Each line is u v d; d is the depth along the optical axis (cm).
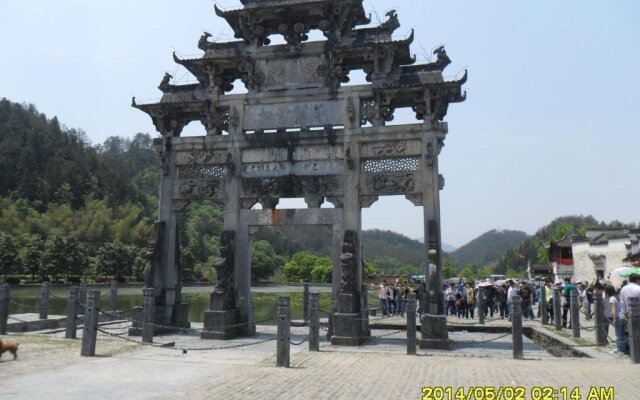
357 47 2252
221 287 2236
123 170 16088
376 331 2798
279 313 1482
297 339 2239
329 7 2342
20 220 10494
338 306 2088
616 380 1263
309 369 1423
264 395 1107
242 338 2252
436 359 1636
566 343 2019
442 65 2261
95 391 1123
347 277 2102
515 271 15662
